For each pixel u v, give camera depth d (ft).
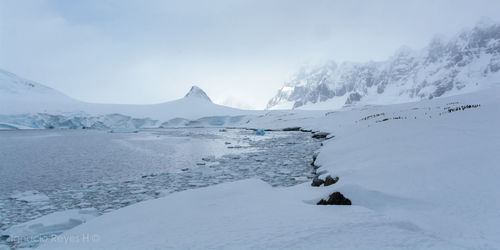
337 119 195.21
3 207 37.78
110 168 69.36
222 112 476.54
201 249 11.12
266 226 13.60
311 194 24.71
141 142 148.05
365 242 10.57
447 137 35.76
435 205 17.04
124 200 40.29
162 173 61.52
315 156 66.54
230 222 15.24
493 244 11.38
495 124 37.29
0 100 349.41
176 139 170.09
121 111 407.85
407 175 23.63
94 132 277.85
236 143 135.85
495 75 565.12
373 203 19.27
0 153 100.99
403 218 15.24
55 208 37.04
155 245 12.55
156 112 440.86
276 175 54.60
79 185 51.11
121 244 14.17
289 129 257.75
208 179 53.57
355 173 28.73
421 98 650.84
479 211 15.16
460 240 12.08
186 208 21.39
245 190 28.09
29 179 56.90
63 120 338.54
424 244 10.34
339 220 13.66
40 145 133.18
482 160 22.80
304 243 10.75
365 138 55.42
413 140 40.01
